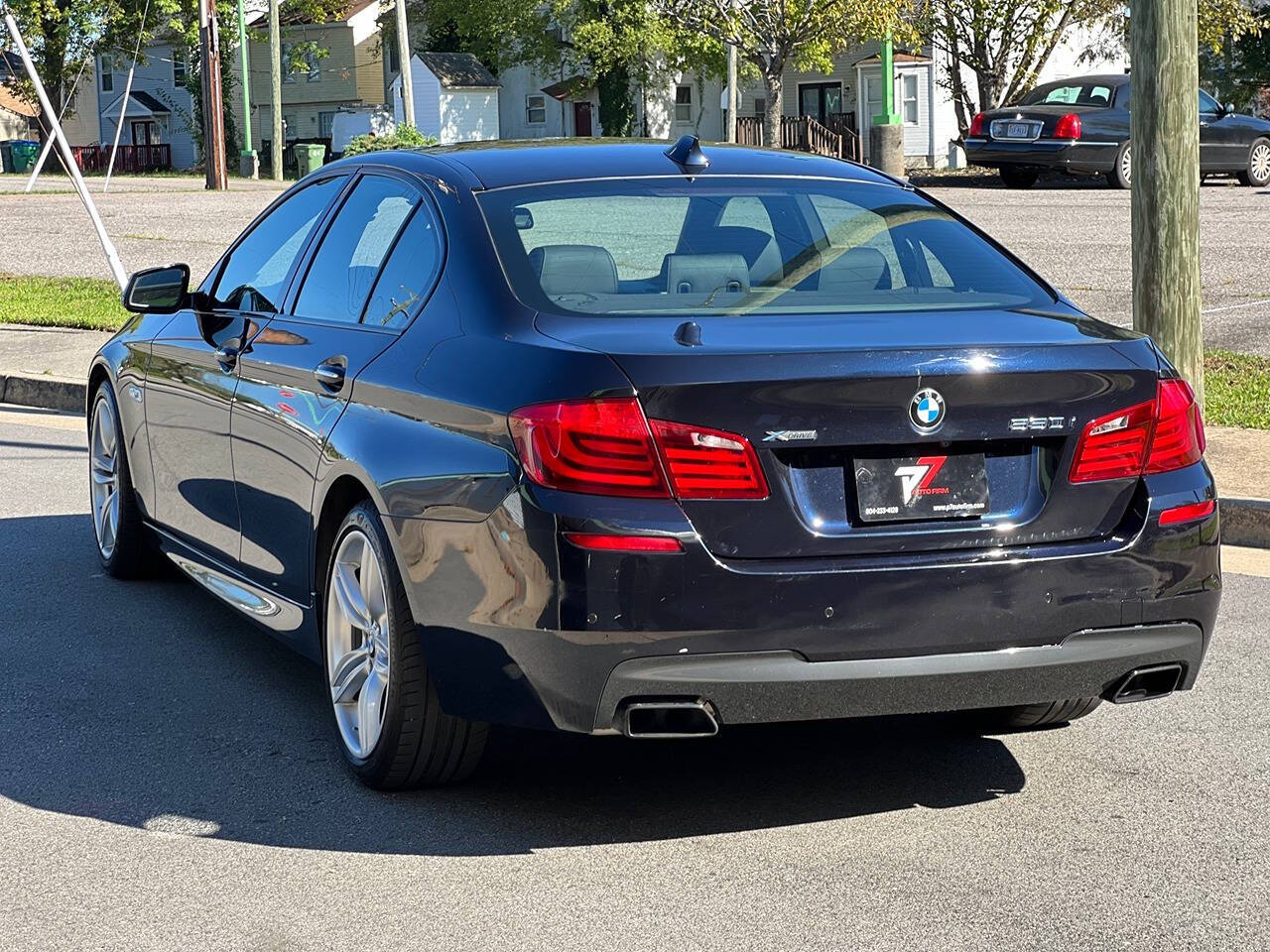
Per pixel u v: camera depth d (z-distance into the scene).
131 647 5.92
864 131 53.72
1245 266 15.88
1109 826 4.24
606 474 3.73
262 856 4.04
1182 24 8.13
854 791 4.49
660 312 4.20
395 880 3.89
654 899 3.76
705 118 59.75
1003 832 4.19
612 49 54.09
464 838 4.15
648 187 4.75
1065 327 4.20
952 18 40.66
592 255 4.37
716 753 4.80
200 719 5.12
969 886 3.84
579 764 4.70
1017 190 26.67
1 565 7.12
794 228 4.67
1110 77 27.70
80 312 14.70
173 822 4.27
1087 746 4.89
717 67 54.16
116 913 3.71
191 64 67.31
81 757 4.78
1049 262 16.50
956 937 3.55
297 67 69.62
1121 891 3.81
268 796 4.45
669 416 3.73
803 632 3.76
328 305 5.04
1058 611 3.93
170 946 3.54
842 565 3.78
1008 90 40.38
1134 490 4.05
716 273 4.42
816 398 3.77
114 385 6.61
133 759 4.76
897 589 3.80
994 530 3.90
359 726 4.49
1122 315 13.14
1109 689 4.15
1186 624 4.12
